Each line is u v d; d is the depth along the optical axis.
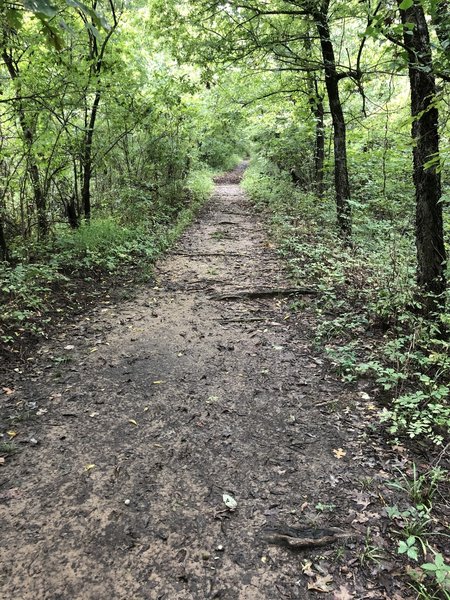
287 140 14.10
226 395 4.08
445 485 2.92
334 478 3.00
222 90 12.95
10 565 2.35
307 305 6.18
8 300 5.89
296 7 8.46
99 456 3.24
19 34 6.57
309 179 14.61
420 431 3.19
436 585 2.22
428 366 4.20
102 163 10.48
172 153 13.54
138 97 10.59
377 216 10.20
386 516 2.67
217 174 29.09
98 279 7.42
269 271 7.94
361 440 3.40
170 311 6.23
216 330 5.56
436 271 4.66
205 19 8.63
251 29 8.20
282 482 2.98
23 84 7.52
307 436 3.47
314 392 4.10
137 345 5.14
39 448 3.32
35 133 8.09
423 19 4.14
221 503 2.80
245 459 3.21
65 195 10.38
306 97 11.74
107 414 3.78
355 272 6.62
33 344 5.05
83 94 8.09
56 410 3.82
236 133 29.23
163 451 3.30
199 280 7.56
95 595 2.20
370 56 9.90
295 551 2.45
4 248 7.53
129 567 2.36
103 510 2.73
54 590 2.22
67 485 2.94
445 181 7.37
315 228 9.52
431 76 4.16
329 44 8.16
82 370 4.53
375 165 10.72
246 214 14.20
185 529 2.60
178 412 3.81
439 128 4.41
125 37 9.73
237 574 2.32
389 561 2.37
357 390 4.10
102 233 8.91
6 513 2.70
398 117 10.01
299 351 4.92
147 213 11.86
